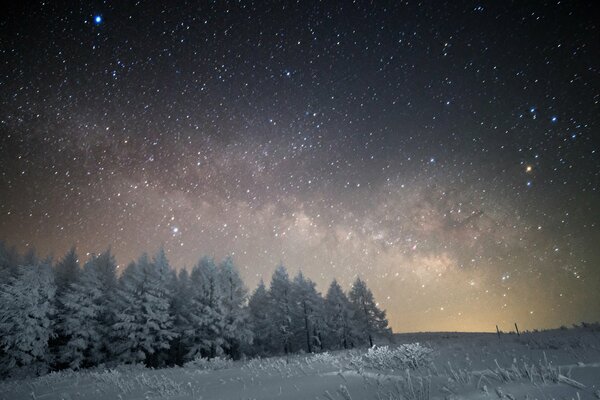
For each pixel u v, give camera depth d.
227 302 32.97
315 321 39.44
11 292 24.86
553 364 7.29
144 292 29.45
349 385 7.37
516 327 22.38
